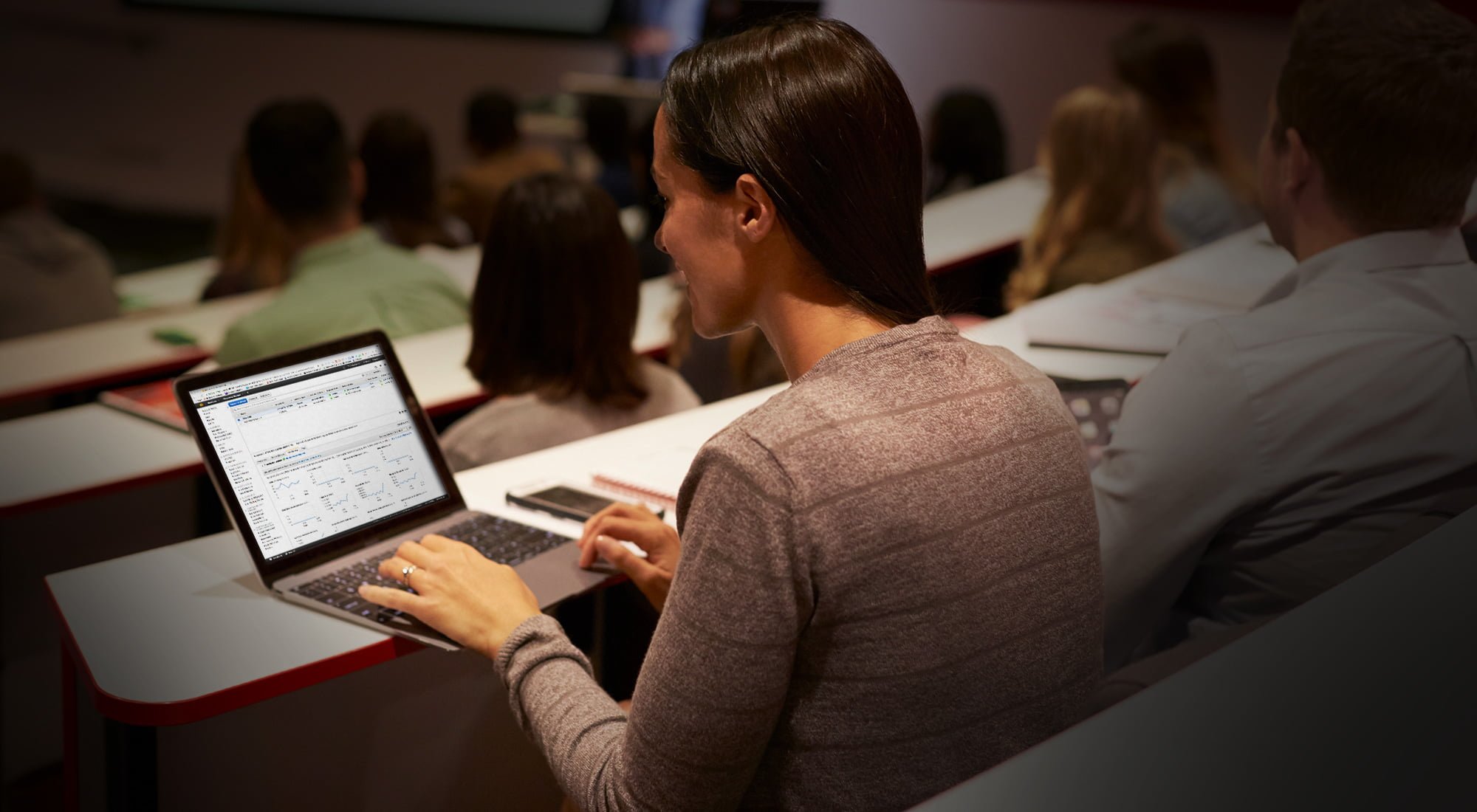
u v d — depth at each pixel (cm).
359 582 118
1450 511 125
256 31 784
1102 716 68
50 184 786
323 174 250
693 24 723
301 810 130
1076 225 305
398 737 134
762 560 76
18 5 771
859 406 80
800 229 83
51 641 230
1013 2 639
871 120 83
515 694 98
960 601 80
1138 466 130
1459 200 128
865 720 81
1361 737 66
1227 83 557
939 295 94
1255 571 132
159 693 101
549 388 175
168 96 786
